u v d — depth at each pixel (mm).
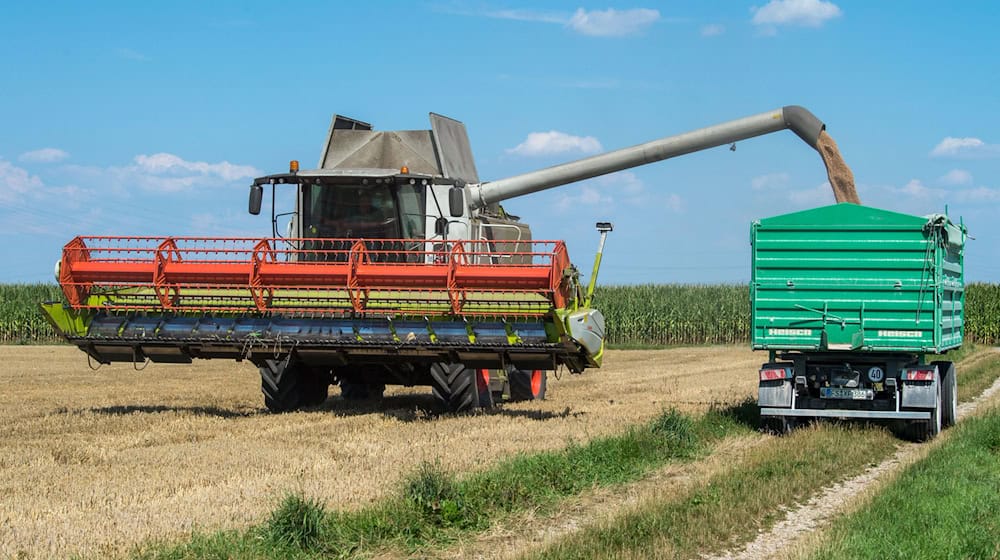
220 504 8430
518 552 7129
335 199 16016
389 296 14188
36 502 8508
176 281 14203
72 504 8445
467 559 7262
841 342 14023
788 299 14211
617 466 10578
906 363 14242
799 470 10484
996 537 7602
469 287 13844
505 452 11188
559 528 8164
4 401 17562
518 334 13891
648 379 23812
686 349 41812
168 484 9320
